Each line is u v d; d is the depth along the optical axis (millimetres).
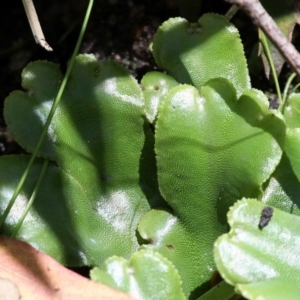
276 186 118
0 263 109
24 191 118
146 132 121
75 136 120
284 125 114
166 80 122
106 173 121
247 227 108
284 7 131
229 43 123
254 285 105
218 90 116
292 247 108
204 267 118
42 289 108
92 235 119
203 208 117
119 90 120
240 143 115
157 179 120
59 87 120
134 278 109
